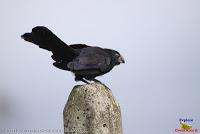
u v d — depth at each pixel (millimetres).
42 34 8242
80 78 8266
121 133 8078
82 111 8031
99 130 8023
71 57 8258
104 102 8031
